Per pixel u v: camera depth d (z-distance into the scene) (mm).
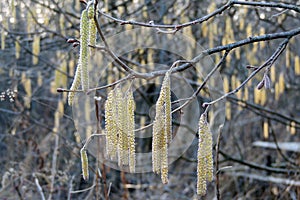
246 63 4418
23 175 4105
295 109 6863
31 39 3865
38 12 3748
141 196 5586
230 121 5777
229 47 1688
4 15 3379
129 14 3973
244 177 5523
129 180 5516
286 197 4469
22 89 4719
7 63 4484
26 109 4895
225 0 3965
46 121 5086
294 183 4270
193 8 4375
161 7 4457
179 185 5957
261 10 3938
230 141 5898
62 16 3828
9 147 4781
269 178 5016
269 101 5617
